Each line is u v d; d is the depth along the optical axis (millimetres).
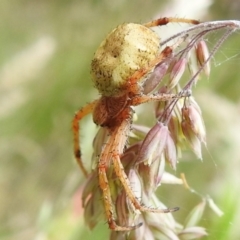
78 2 129
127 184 50
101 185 53
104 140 58
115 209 53
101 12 125
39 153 118
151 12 114
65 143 117
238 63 95
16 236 101
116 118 58
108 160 54
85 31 124
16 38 143
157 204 54
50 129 119
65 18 129
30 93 122
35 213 111
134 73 57
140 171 51
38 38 132
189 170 90
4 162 119
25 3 146
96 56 60
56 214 79
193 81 48
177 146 50
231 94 96
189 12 91
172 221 55
